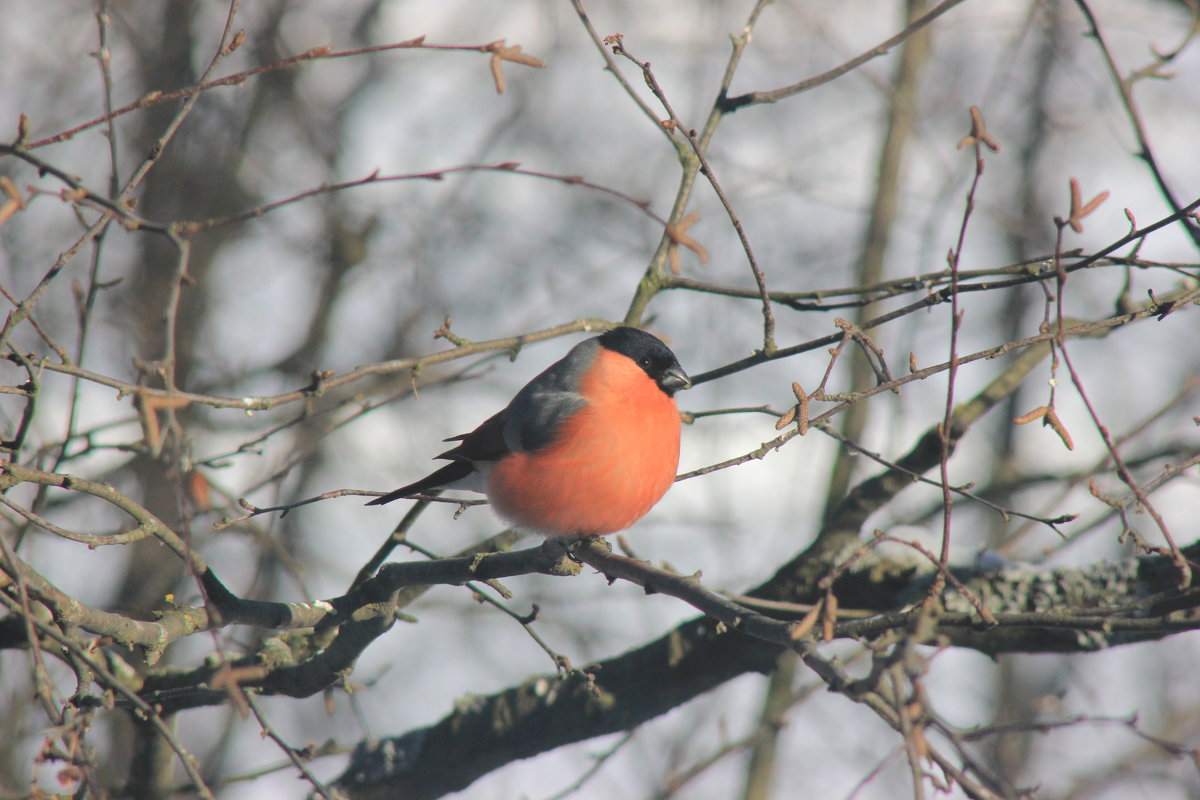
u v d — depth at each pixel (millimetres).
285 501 14398
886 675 3818
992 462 14500
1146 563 6352
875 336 11734
